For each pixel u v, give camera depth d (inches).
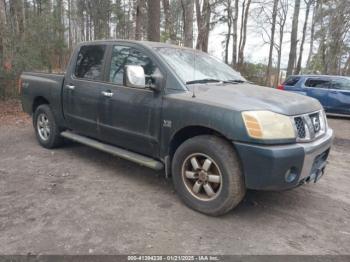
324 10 1034.7
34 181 179.0
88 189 170.2
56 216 140.6
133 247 120.2
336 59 1082.7
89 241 122.9
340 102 466.6
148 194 166.4
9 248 117.5
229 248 122.1
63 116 217.2
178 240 125.8
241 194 138.3
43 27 518.3
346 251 123.9
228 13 781.9
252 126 128.7
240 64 898.1
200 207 146.3
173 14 864.3
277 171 128.3
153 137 160.9
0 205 149.5
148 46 171.0
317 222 145.3
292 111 137.6
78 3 1347.2
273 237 131.1
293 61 908.0
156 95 158.4
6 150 236.7
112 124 180.1
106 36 1152.2
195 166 147.1
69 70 211.6
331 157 259.8
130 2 1285.7
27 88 247.4
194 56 185.8
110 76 184.1
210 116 138.3
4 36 465.7
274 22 1059.3
